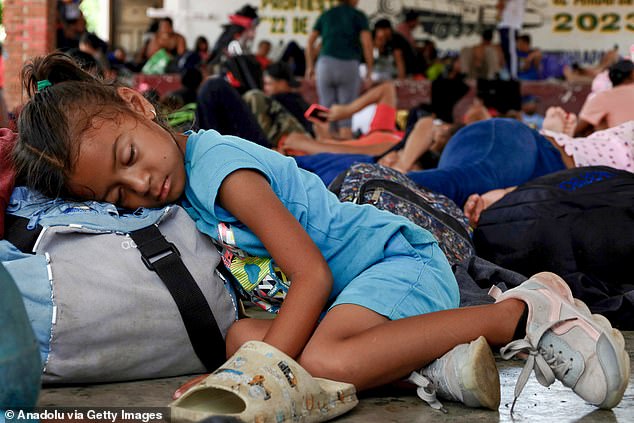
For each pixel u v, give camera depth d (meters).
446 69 14.85
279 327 1.93
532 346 1.95
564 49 17.80
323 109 6.09
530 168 3.86
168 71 12.34
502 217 3.16
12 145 2.27
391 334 1.92
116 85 2.25
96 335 1.96
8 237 2.09
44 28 8.48
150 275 2.04
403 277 2.12
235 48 9.38
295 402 1.74
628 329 2.80
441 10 18.03
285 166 2.22
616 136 4.07
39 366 1.56
